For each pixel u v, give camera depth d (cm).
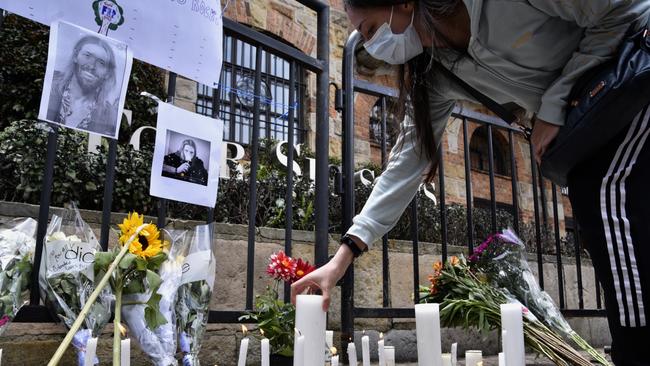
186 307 156
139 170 312
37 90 428
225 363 239
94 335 135
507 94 141
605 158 118
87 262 137
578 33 126
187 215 313
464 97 159
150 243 145
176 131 177
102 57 159
